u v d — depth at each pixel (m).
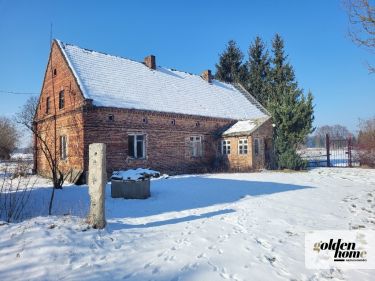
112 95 20.30
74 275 4.70
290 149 25.30
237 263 5.48
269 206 10.37
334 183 16.20
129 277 4.77
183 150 23.66
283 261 5.68
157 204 10.77
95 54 23.20
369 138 26.84
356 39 8.52
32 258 5.01
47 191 13.82
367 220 8.70
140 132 20.89
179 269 5.13
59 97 21.64
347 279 5.02
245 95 34.44
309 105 26.77
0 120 44.28
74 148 19.11
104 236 6.35
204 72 32.06
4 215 7.96
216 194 12.70
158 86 24.98
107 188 14.80
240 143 24.75
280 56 42.22
